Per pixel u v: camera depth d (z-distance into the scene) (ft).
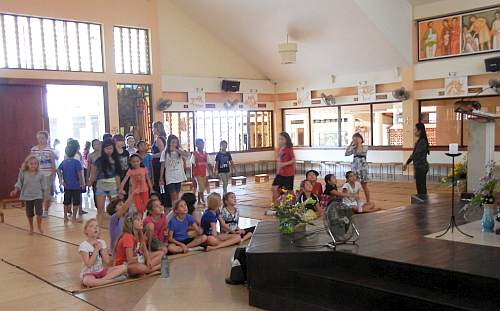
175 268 20.17
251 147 60.18
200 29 54.29
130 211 21.15
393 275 14.33
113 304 16.24
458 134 45.47
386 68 49.75
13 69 40.29
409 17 46.68
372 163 52.08
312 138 58.59
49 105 43.62
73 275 19.67
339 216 16.62
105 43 45.24
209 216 23.75
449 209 23.02
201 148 36.42
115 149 28.58
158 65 48.88
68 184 30.86
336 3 43.80
